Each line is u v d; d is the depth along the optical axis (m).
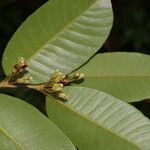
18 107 0.40
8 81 0.43
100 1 0.44
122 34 0.98
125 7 1.00
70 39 0.44
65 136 0.39
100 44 0.44
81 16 0.44
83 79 0.44
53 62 0.44
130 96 0.44
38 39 0.44
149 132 0.41
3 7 0.87
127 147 0.40
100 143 0.41
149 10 1.01
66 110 0.42
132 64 0.45
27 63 0.44
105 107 0.42
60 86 0.42
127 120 0.41
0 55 0.79
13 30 0.86
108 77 0.44
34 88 0.43
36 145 0.39
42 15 0.44
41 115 0.40
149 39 0.97
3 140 0.39
